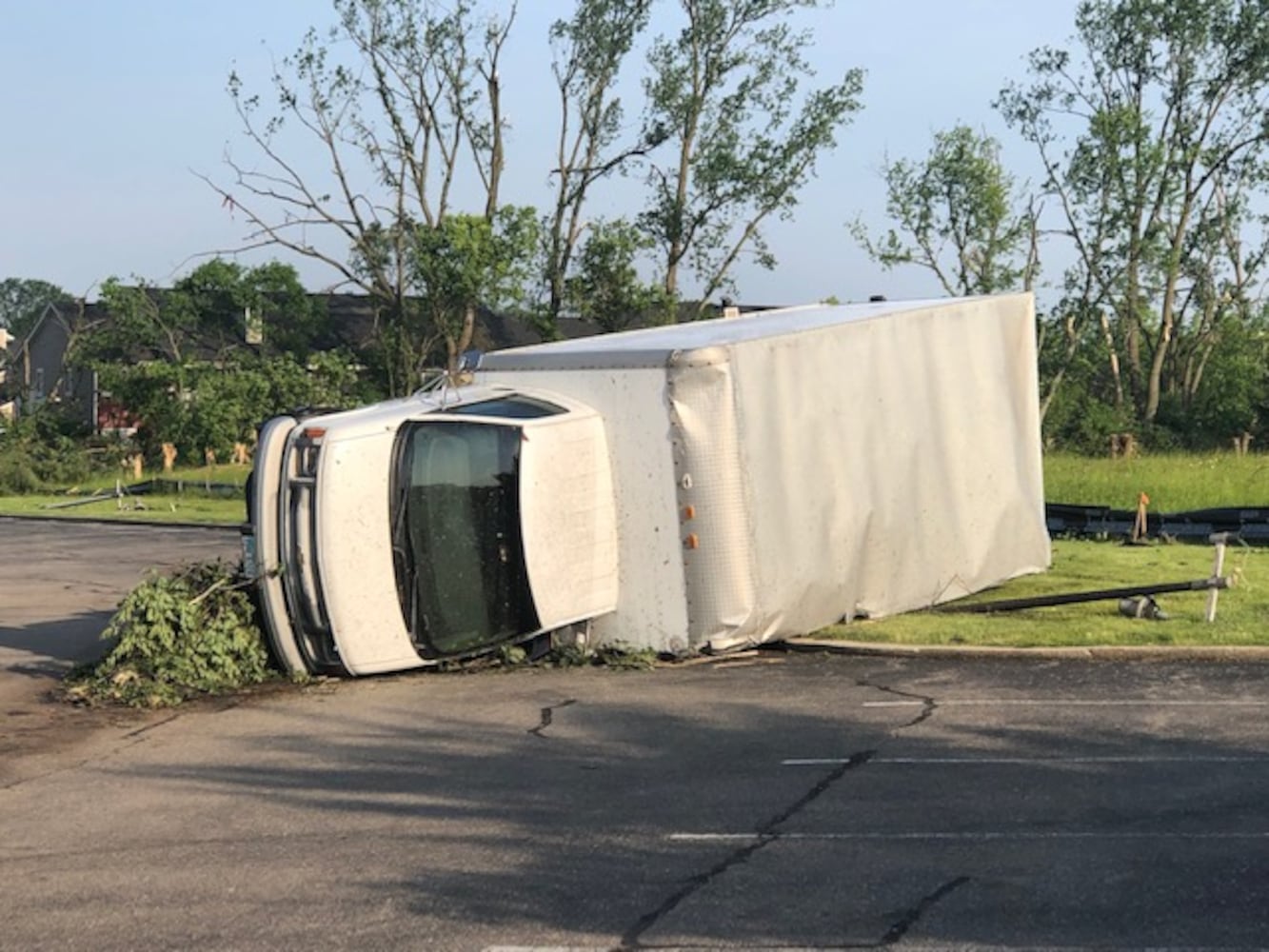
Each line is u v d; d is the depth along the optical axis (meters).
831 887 6.35
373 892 6.53
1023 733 9.58
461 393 13.56
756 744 9.59
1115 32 51.97
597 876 6.66
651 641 13.34
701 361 13.04
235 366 56.53
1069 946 5.50
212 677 12.62
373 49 49.72
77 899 6.62
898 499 14.91
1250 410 53.44
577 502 13.21
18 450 53.66
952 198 53.34
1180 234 53.81
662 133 51.78
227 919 6.21
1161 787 7.97
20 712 11.98
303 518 12.53
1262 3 50.78
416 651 12.72
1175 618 14.04
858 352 14.53
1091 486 26.69
